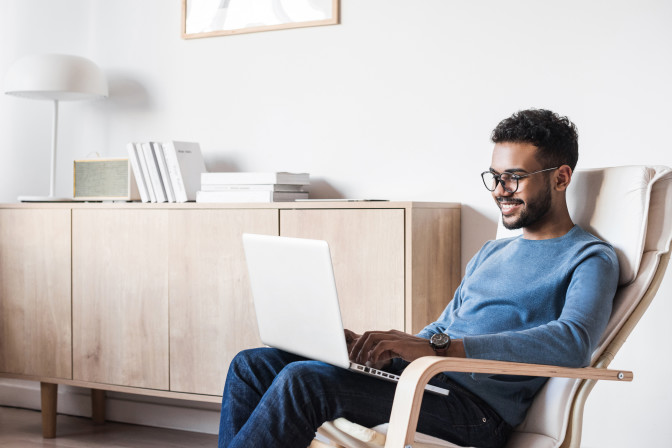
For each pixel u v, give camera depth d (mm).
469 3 2607
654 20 2352
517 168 1696
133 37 3178
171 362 2689
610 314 1604
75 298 2852
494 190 1746
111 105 3219
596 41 2430
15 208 2945
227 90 3020
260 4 2945
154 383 2723
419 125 2691
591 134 2441
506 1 2553
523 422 1677
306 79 2879
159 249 2701
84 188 3029
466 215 2619
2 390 3428
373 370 1528
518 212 1712
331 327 1528
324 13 2832
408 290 2289
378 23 2752
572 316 1515
